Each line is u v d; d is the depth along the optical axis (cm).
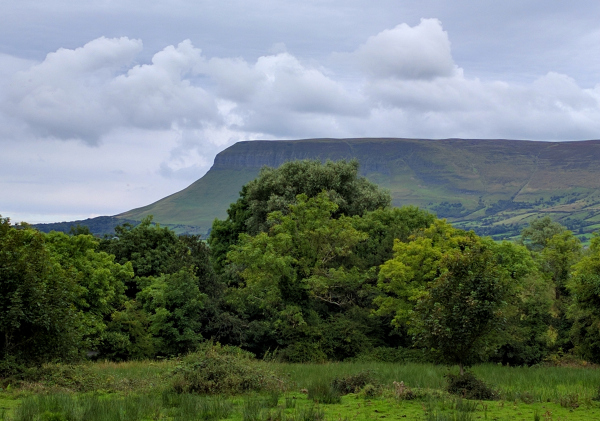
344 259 4234
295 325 3734
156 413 1260
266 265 3803
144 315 3534
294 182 5672
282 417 1207
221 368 1702
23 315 1836
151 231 4672
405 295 3391
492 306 1695
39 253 2034
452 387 1667
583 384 1964
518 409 1406
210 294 4169
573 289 3469
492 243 3728
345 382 1742
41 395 1459
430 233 3850
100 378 1819
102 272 3212
